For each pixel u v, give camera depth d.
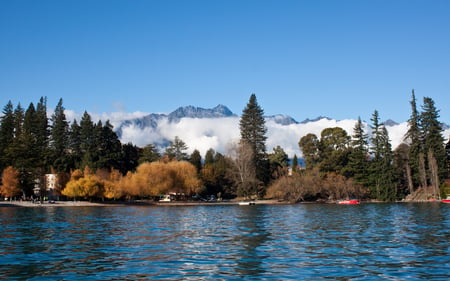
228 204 109.00
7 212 70.94
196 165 156.38
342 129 129.75
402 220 49.91
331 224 45.06
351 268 21.00
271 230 39.03
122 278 19.11
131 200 117.56
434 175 109.38
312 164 128.50
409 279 18.75
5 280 18.80
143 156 154.38
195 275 19.66
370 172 119.44
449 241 30.36
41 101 164.00
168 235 35.03
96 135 138.62
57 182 115.62
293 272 20.20
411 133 119.12
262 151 134.38
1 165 121.25
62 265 21.86
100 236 34.19
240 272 20.25
